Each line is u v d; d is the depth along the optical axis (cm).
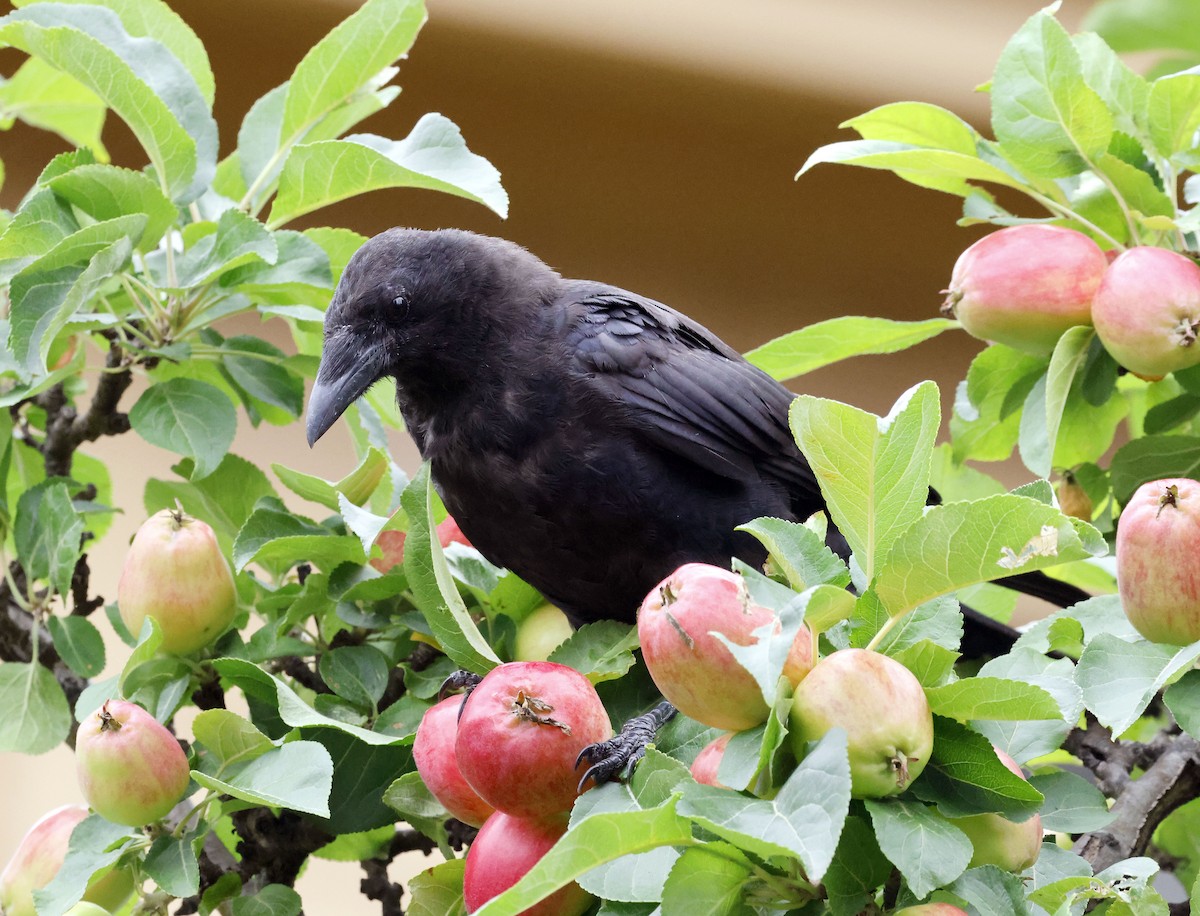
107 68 680
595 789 652
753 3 736
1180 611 654
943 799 647
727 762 645
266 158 691
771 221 762
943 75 729
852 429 648
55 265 675
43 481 684
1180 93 675
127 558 671
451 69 744
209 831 673
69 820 669
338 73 687
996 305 673
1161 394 686
